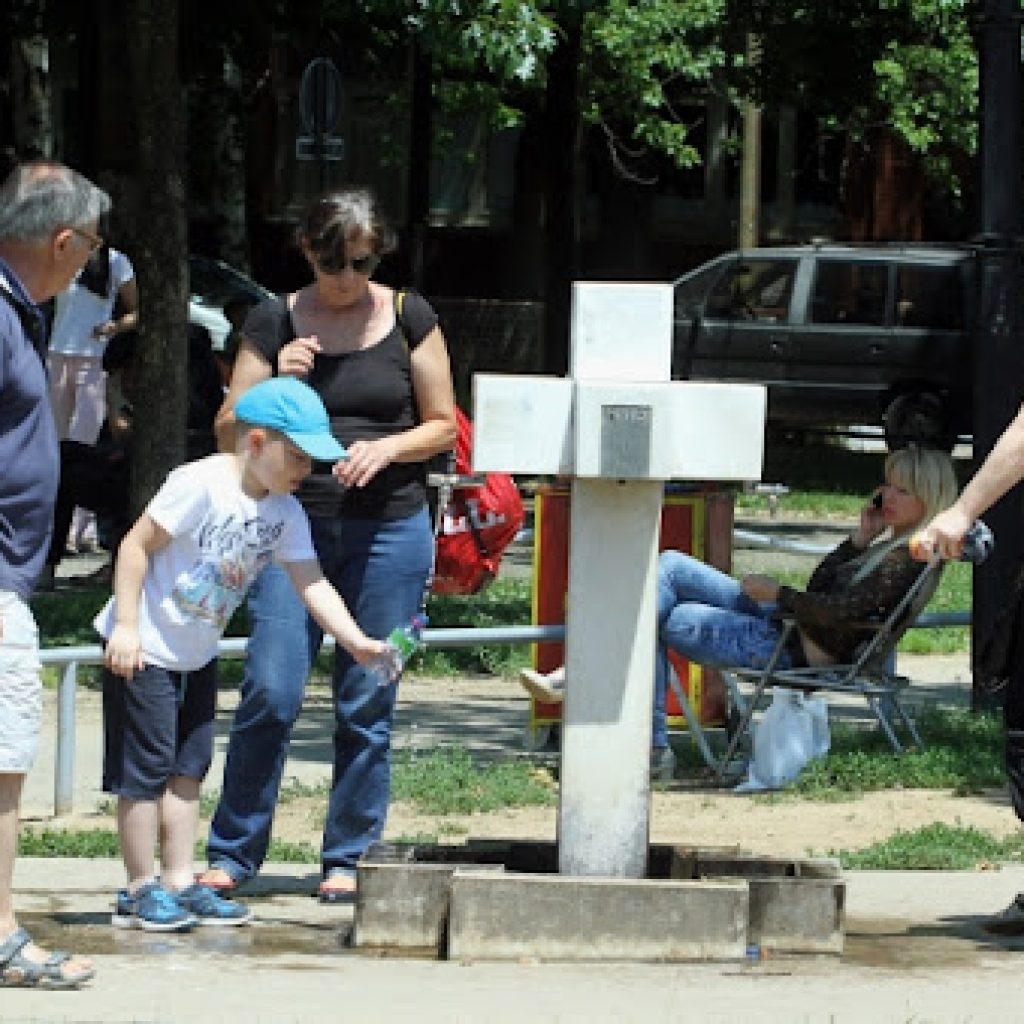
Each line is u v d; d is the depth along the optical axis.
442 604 25.92
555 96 36.94
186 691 12.04
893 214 62.03
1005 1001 10.66
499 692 22.09
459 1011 10.23
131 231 28.33
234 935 11.93
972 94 48.91
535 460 11.43
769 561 32.56
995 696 19.77
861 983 11.02
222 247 52.56
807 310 45.66
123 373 26.77
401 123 58.00
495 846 12.37
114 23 29.14
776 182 68.69
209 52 33.06
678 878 12.21
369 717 12.62
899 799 16.58
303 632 12.42
